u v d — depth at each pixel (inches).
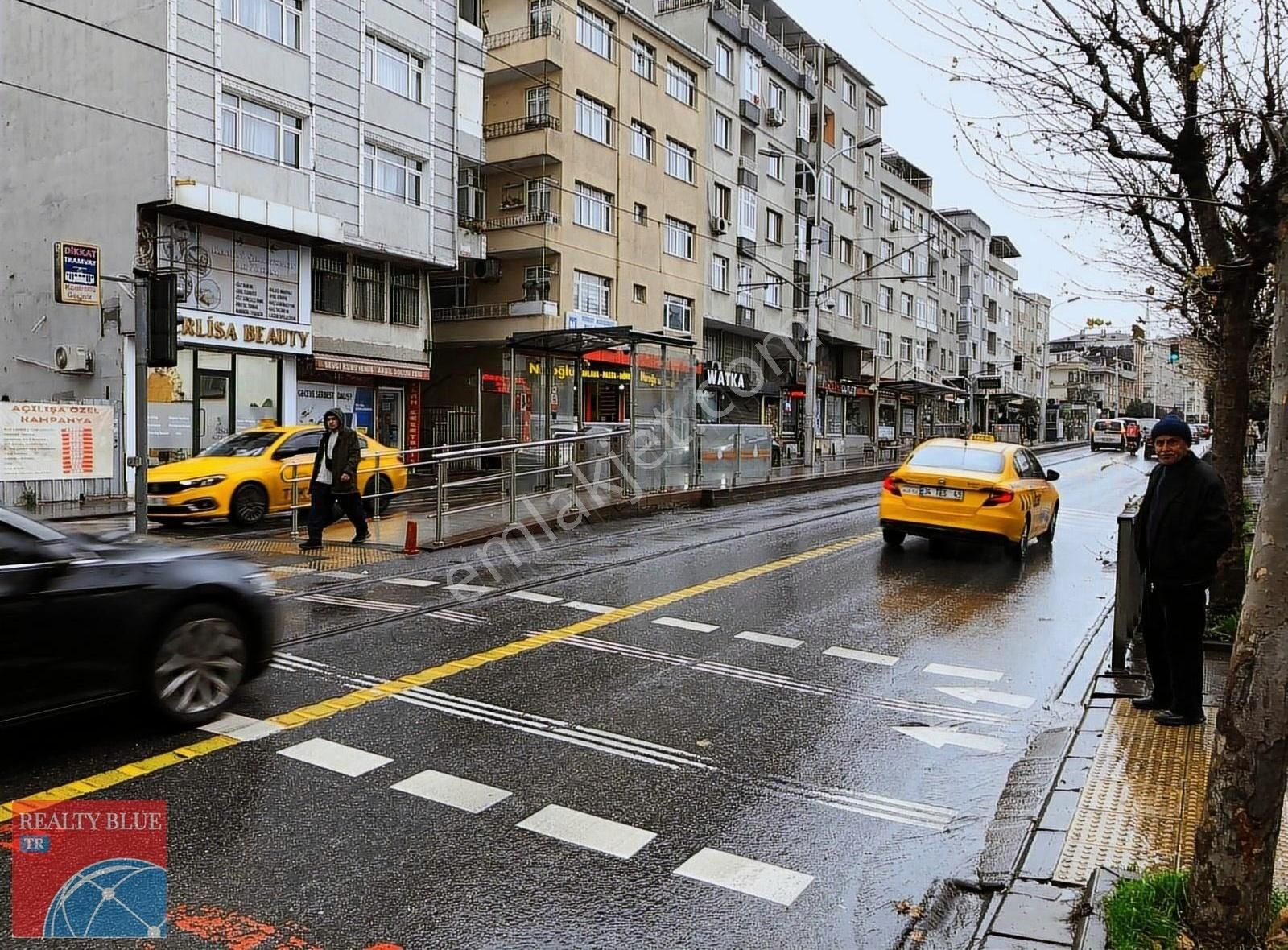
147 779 192.2
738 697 257.6
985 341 2920.8
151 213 787.4
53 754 205.2
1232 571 329.7
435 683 261.1
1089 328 388.2
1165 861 160.9
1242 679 122.0
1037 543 577.0
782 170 1712.6
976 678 283.4
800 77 1758.1
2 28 884.0
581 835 173.3
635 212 1333.7
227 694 229.6
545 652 295.6
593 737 224.2
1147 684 274.7
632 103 1321.4
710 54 1496.1
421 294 1056.2
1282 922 128.6
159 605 214.5
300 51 880.3
